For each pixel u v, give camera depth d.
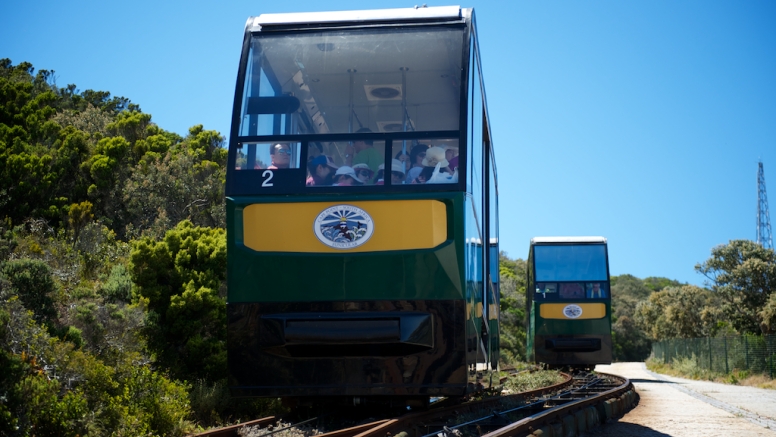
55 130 29.06
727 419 12.10
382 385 8.01
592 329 24.03
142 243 12.68
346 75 8.61
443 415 9.74
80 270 14.26
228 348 8.10
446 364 7.92
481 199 10.52
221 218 26.45
